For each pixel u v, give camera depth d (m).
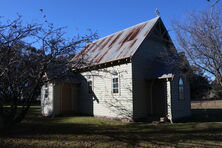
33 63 7.88
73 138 7.61
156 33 14.45
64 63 8.55
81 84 15.84
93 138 7.61
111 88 13.08
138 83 12.14
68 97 15.64
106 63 13.33
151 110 12.61
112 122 11.55
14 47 7.04
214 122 11.34
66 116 14.63
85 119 12.81
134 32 14.67
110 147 6.44
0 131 8.81
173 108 12.09
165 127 9.94
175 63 9.93
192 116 14.27
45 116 14.59
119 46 13.99
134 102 11.70
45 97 15.59
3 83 8.00
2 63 6.76
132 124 10.83
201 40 7.78
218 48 7.41
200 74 8.96
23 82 8.43
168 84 12.04
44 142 7.04
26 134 8.27
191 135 8.05
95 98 14.34
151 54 13.60
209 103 26.19
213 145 6.56
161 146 6.51
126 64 12.20
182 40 9.91
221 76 7.47
